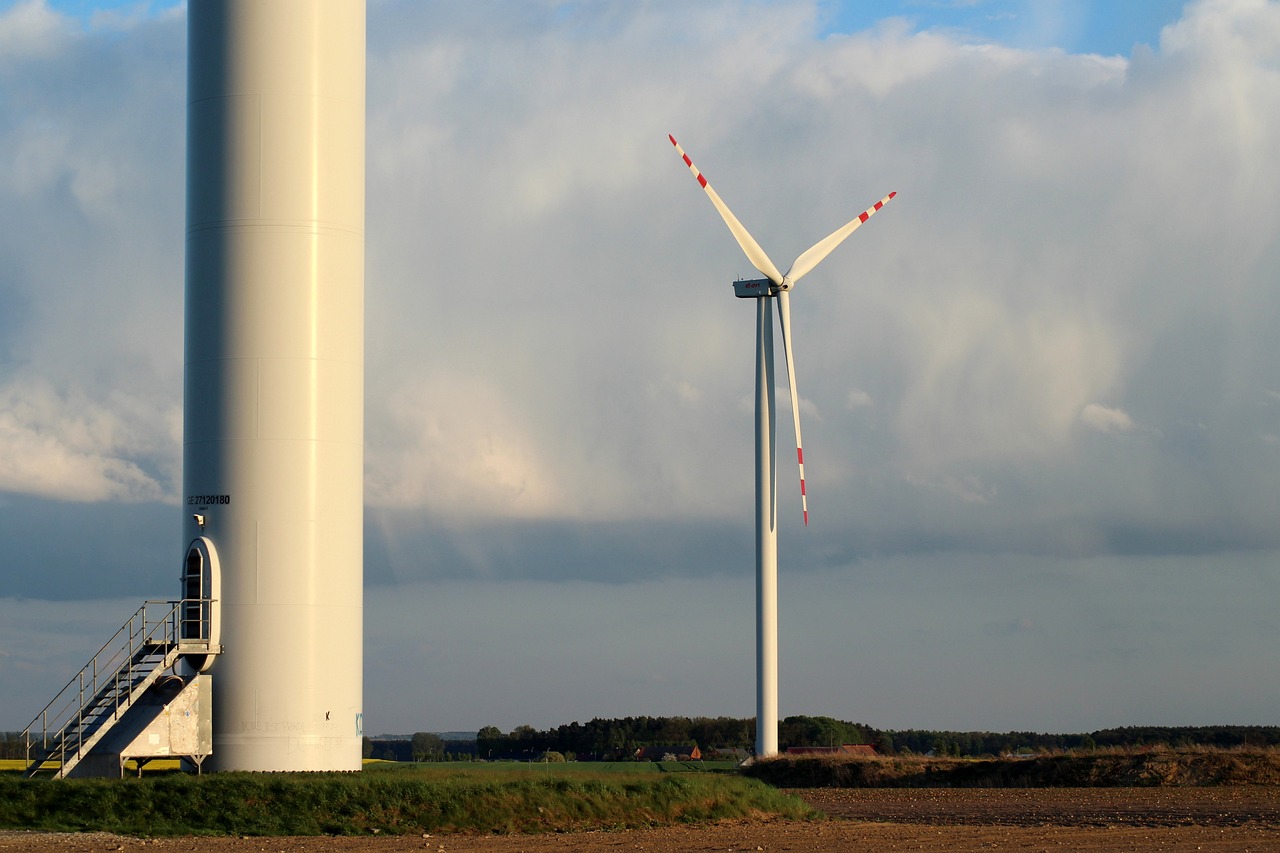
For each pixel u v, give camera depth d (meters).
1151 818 40.94
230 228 37.72
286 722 36.72
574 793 35.44
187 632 37.06
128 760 35.03
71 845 28.08
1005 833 34.97
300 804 32.22
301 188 37.94
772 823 37.31
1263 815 41.91
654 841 31.55
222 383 37.38
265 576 36.91
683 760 96.38
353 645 38.06
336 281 38.28
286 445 37.25
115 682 35.94
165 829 30.73
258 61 38.09
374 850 28.30
